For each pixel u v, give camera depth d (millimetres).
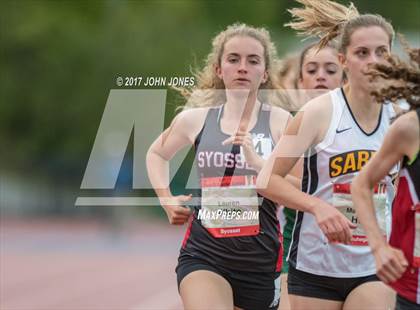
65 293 41594
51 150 108312
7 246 73750
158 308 35656
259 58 16266
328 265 15086
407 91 12375
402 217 12086
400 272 11836
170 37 98875
